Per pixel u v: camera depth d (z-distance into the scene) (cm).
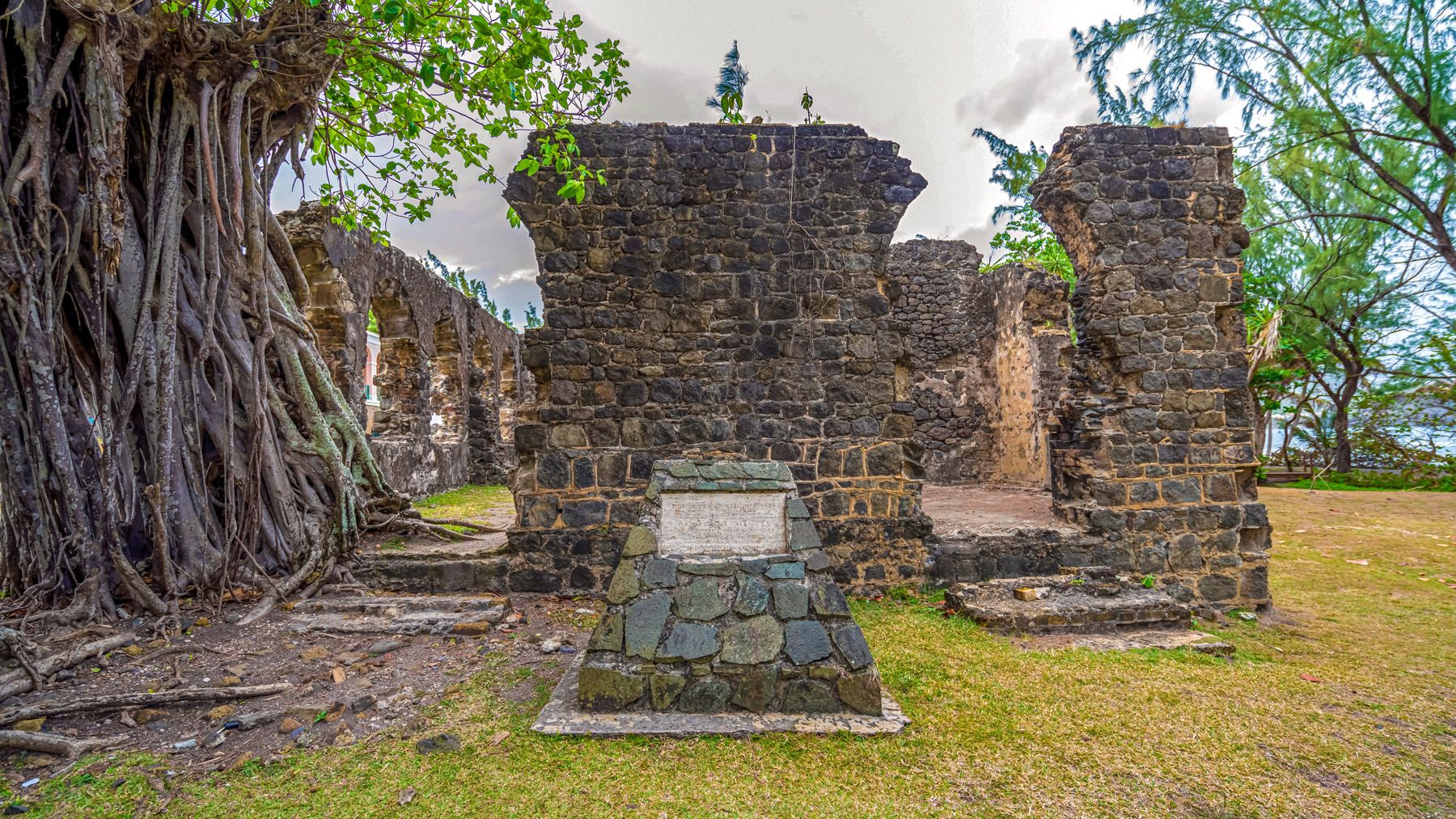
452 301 1221
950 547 564
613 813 250
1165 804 263
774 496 372
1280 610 557
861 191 570
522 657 403
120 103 417
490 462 1375
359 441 602
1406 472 1438
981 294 1238
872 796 263
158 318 459
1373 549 784
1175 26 1150
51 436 404
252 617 437
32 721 299
